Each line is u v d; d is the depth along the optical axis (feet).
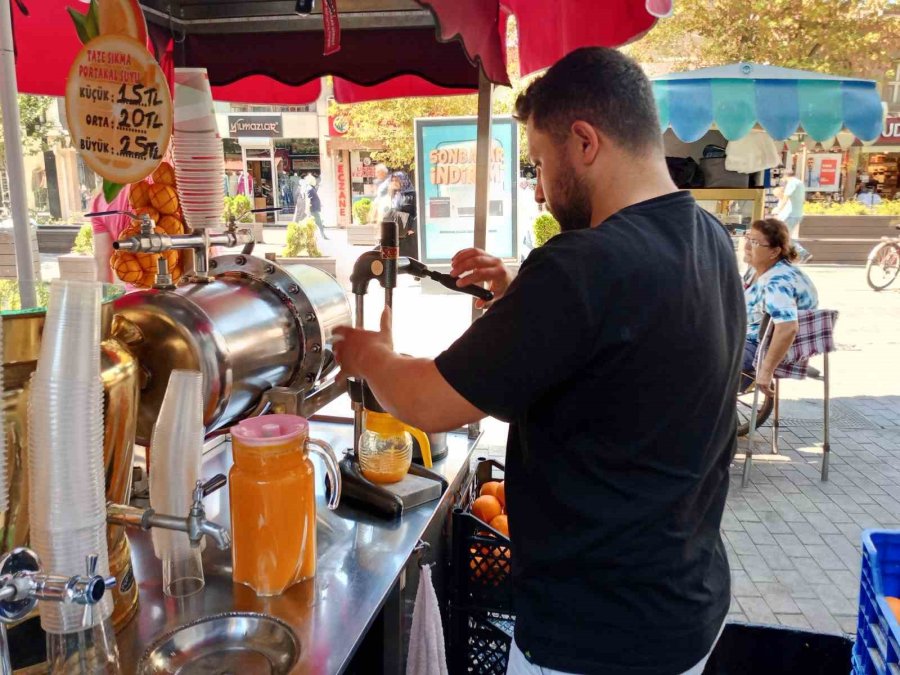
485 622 6.23
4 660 2.60
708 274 3.59
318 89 11.42
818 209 41.22
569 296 3.21
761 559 10.54
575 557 3.57
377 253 4.96
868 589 4.68
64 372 2.87
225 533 3.58
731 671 6.47
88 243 22.77
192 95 5.19
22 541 3.15
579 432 3.52
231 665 3.58
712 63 35.94
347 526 4.99
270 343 5.19
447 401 3.38
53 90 7.99
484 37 5.36
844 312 27.61
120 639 3.67
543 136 3.82
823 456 13.26
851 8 34.99
